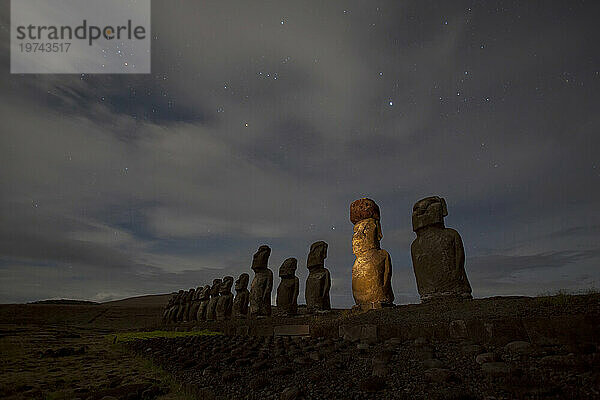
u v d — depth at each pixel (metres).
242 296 23.50
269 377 8.20
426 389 5.96
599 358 5.65
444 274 11.46
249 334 16.73
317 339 11.24
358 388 6.56
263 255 22.11
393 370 7.05
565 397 4.96
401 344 8.73
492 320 7.52
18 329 30.56
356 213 15.52
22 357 14.31
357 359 8.33
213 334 18.61
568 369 5.65
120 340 19.92
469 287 11.50
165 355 13.00
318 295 17.05
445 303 10.53
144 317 53.19
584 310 7.05
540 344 6.77
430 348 7.64
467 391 5.57
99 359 13.72
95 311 56.69
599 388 4.96
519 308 8.11
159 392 8.35
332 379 7.26
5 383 9.27
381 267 14.12
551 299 8.12
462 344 7.60
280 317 17.91
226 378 8.49
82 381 9.66
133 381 9.50
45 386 9.03
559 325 6.67
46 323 48.06
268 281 21.64
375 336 9.66
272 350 11.26
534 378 5.56
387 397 6.00
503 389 5.46
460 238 11.71
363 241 14.88
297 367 8.62
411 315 10.25
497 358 6.46
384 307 13.11
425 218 12.37
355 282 14.51
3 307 55.62
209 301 26.86
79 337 25.27
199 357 12.05
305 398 6.55
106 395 7.95
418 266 12.15
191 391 8.13
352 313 13.80
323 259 17.78
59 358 13.98
